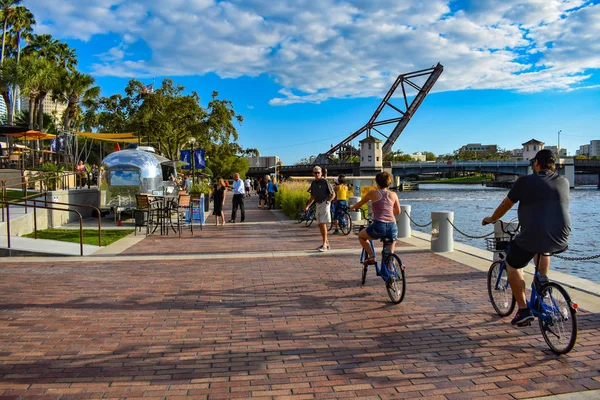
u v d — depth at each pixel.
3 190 13.61
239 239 13.20
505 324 5.46
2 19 45.09
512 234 5.51
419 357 4.53
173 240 13.04
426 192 94.00
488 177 173.62
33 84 39.88
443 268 8.64
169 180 24.58
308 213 16.86
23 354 4.62
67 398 3.71
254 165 113.44
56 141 27.50
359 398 3.72
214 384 3.96
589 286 6.82
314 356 4.57
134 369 4.27
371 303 6.41
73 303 6.44
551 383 3.94
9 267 9.02
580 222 33.75
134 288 7.29
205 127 34.81
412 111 103.06
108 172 18.89
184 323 5.60
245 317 5.83
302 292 7.03
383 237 6.68
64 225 16.69
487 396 3.73
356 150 122.50
